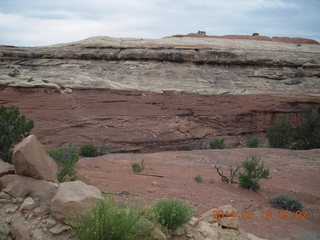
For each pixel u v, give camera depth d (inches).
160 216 188.4
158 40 2588.6
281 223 315.6
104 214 158.6
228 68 2122.3
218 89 1834.4
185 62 2112.5
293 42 3253.0
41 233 161.2
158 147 1396.4
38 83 1509.6
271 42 2901.1
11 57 1952.5
